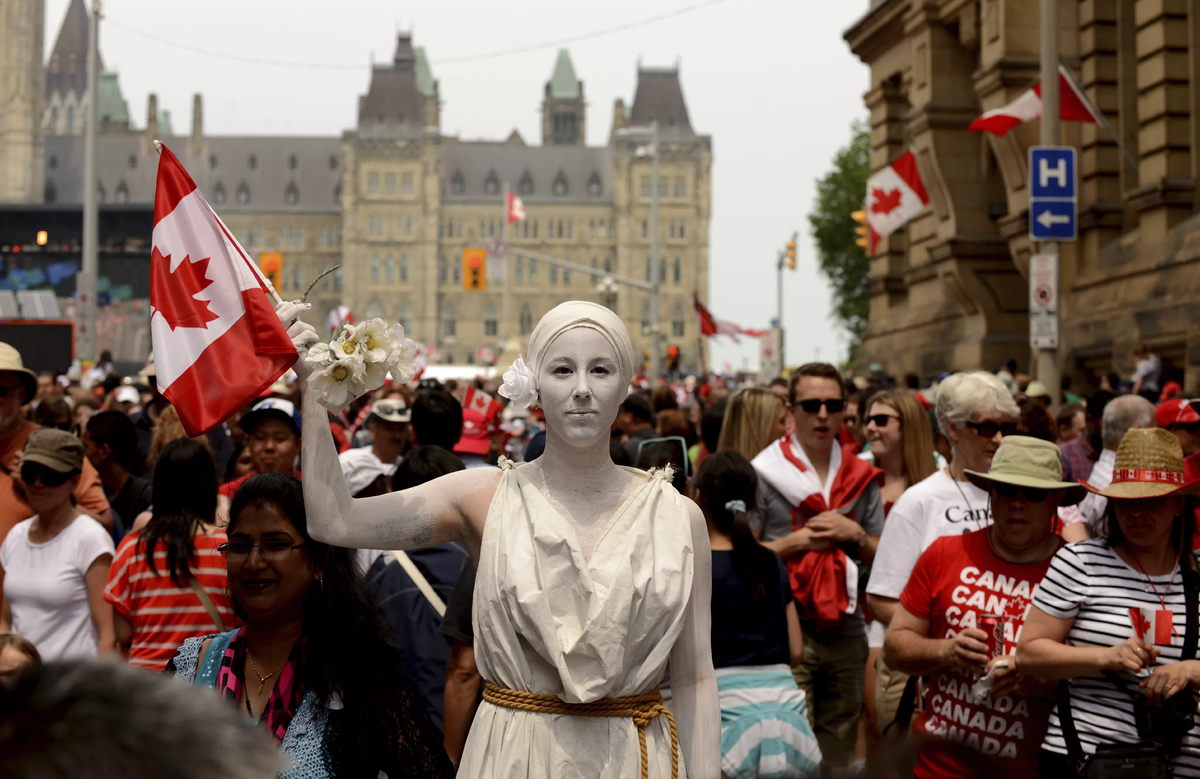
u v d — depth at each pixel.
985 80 24.28
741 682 5.23
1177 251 21.30
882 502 7.19
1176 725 4.45
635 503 3.11
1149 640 4.53
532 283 179.88
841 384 6.84
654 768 2.96
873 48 31.53
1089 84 23.78
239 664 3.63
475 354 178.50
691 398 28.77
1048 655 4.62
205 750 1.24
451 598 5.01
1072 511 6.61
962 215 26.97
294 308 3.36
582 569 2.95
